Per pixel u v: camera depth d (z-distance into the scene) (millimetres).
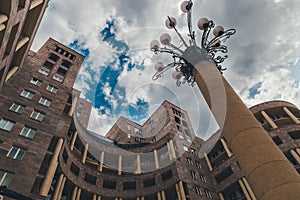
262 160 7277
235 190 35906
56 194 24750
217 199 34750
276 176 6758
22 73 32250
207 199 33188
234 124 8570
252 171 7340
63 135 27750
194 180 35094
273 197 6461
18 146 22484
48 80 34594
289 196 6219
